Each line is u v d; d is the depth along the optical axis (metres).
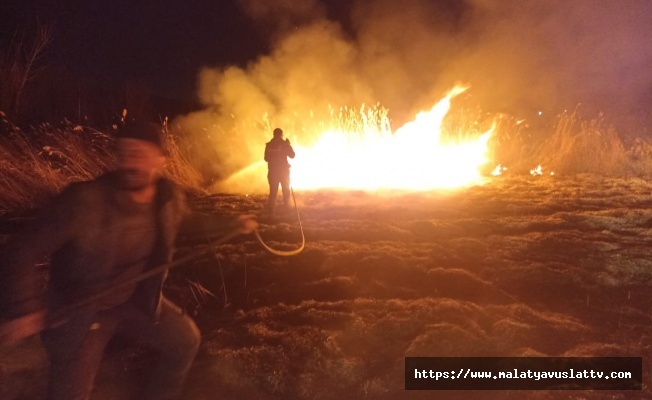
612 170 14.11
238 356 4.61
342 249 7.25
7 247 2.86
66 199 2.94
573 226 8.57
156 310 3.29
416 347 4.78
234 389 4.31
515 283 6.27
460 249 7.32
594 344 4.93
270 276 6.45
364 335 4.98
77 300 3.04
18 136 11.74
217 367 4.50
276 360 4.59
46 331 3.06
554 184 12.48
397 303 5.58
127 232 3.10
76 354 3.07
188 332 3.47
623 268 6.68
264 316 5.39
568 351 4.82
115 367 4.54
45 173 10.43
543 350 4.86
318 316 5.31
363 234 8.11
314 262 6.81
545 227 8.51
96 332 3.14
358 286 6.12
